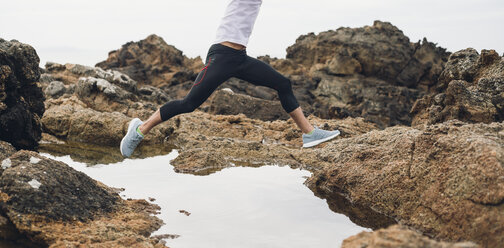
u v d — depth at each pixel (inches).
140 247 118.0
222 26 154.4
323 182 195.3
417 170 157.2
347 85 881.5
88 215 136.3
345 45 1007.0
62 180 142.6
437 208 137.8
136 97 461.1
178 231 134.5
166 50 1072.8
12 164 141.7
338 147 255.8
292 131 354.0
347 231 140.4
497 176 120.8
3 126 227.6
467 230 122.8
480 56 288.0
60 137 322.3
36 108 256.4
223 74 154.8
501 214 116.0
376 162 180.2
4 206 127.0
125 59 1067.9
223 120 386.9
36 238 121.0
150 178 198.8
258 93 734.5
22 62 236.4
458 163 137.6
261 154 265.0
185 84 860.0
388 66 971.3
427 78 997.2
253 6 153.6
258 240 129.6
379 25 1043.3
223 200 167.9
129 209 148.6
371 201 168.4
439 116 266.8
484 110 248.7
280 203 167.8
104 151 272.5
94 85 428.1
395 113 753.0
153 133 316.5
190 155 236.8
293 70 1012.5
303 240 131.0
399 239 88.0
